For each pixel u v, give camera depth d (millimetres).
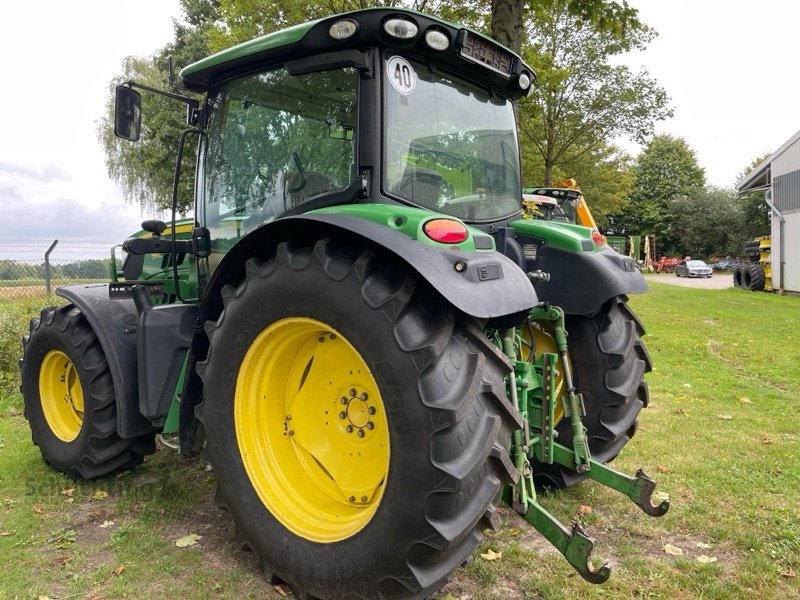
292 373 2754
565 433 3473
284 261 2463
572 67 15664
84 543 2986
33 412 3965
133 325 3561
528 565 2771
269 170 2994
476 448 2131
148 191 25125
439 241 2250
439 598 2506
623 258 3625
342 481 2600
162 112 16984
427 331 2199
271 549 2562
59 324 3699
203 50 19844
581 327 3475
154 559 2812
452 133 2961
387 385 2182
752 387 6297
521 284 2408
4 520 3215
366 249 2334
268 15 8367
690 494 3539
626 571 2742
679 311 13367
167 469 3922
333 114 2701
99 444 3541
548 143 16406
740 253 44000
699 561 2816
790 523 3154
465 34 2727
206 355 2949
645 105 16438
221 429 2715
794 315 12617
